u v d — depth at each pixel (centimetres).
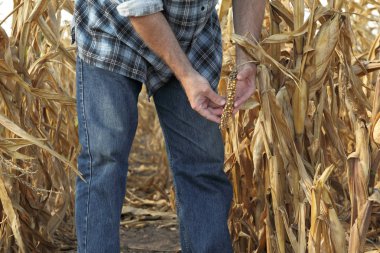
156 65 175
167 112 188
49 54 225
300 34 190
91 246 174
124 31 169
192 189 191
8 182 218
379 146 168
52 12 219
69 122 241
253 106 197
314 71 192
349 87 206
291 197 199
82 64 177
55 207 268
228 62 221
